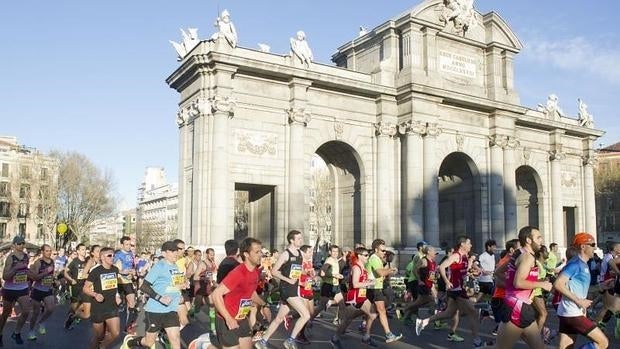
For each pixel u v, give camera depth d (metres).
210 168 35.00
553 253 27.64
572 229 56.19
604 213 97.94
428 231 40.41
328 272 21.25
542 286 10.96
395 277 36.31
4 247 38.06
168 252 13.30
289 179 37.44
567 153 54.88
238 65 35.47
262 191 39.50
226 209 35.03
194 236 35.12
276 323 16.16
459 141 44.09
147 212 199.75
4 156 107.75
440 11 43.12
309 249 20.70
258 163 36.88
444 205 49.00
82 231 89.38
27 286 17.89
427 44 41.91
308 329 21.30
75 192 88.75
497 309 14.16
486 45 45.97
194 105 36.12
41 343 17.94
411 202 40.09
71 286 21.14
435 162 41.88
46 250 19.17
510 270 11.54
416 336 19.55
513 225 45.88
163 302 12.91
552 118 52.31
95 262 20.30
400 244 40.88
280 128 37.88
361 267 17.73
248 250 10.78
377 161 41.34
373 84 40.47
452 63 44.12
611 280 17.92
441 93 41.47
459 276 18.17
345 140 40.44
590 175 55.94
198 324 22.28
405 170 40.78
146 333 13.03
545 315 15.88
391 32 42.53
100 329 13.98
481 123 45.66
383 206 40.84
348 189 43.44
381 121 41.19
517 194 54.91
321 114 39.62
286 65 37.50
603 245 98.12
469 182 46.66
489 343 17.89
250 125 36.84
